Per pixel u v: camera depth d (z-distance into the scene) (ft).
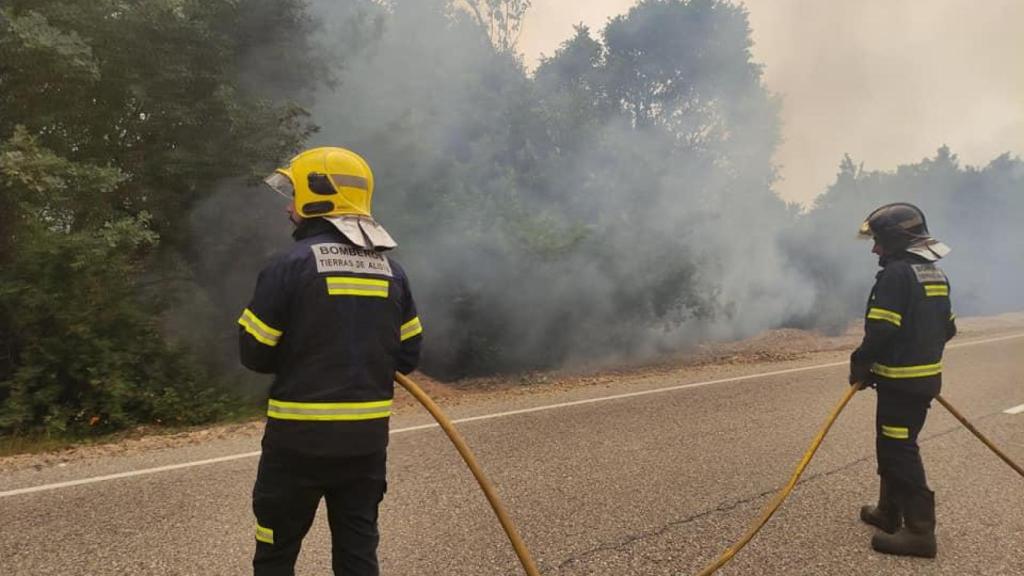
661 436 20.10
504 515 8.15
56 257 23.93
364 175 7.88
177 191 28.19
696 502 14.38
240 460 17.66
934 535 11.78
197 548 11.98
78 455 18.79
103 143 27.27
